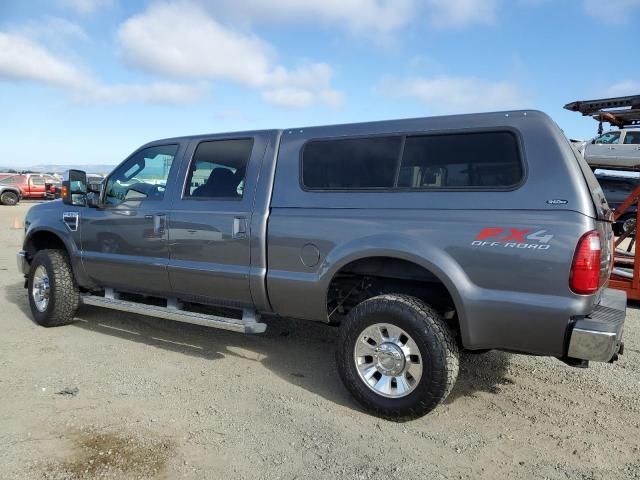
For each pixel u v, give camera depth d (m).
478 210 3.18
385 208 3.49
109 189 5.05
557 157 3.03
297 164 3.93
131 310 4.78
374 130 3.66
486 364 4.54
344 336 3.55
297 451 3.00
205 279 4.27
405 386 3.35
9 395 3.64
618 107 9.96
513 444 3.17
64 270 5.28
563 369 4.46
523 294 3.03
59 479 2.64
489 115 3.27
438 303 3.70
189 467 2.80
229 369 4.30
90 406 3.50
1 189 29.53
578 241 2.90
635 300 7.07
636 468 2.92
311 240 3.72
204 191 4.39
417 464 2.91
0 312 6.00
